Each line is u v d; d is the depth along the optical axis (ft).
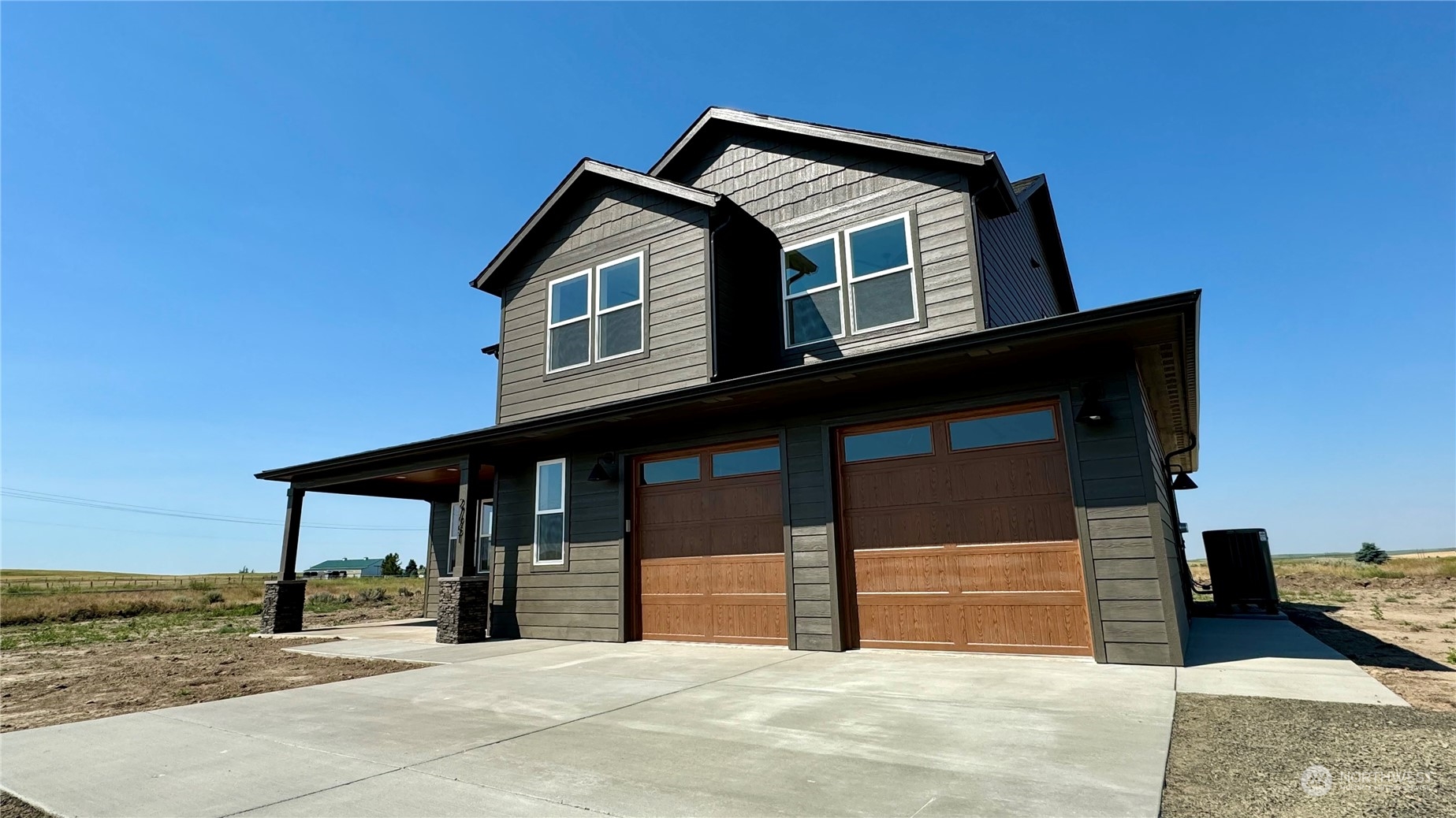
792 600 26.27
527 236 38.40
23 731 16.16
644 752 12.88
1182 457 46.44
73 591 107.86
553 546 33.81
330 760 13.05
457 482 48.80
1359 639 26.43
